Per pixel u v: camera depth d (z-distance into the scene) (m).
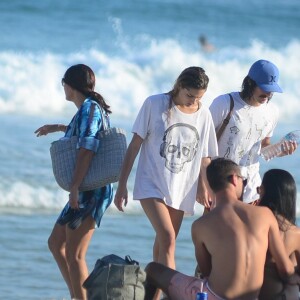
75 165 22.69
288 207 20.64
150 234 35.81
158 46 90.69
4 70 68.75
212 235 19.67
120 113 67.75
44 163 45.44
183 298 20.25
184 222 37.28
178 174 22.78
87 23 102.12
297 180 44.50
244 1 129.25
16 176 42.31
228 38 109.19
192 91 22.19
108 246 33.56
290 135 24.22
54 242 23.61
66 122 60.94
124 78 73.06
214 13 120.56
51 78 68.12
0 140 50.06
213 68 80.81
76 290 23.06
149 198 22.61
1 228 35.25
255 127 23.66
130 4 113.25
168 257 22.17
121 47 90.00
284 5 131.50
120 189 22.67
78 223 22.73
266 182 20.86
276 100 73.81
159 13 114.06
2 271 30.28
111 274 20.27
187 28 111.81
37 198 39.81
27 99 65.88
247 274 19.44
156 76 75.75
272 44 103.81
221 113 23.44
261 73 23.17
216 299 19.48
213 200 22.61
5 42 87.44
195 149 22.86
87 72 23.16
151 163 22.75
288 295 20.08
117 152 22.69
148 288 20.89
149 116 22.66
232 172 20.20
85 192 22.97
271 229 19.86
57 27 98.25
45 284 29.39
